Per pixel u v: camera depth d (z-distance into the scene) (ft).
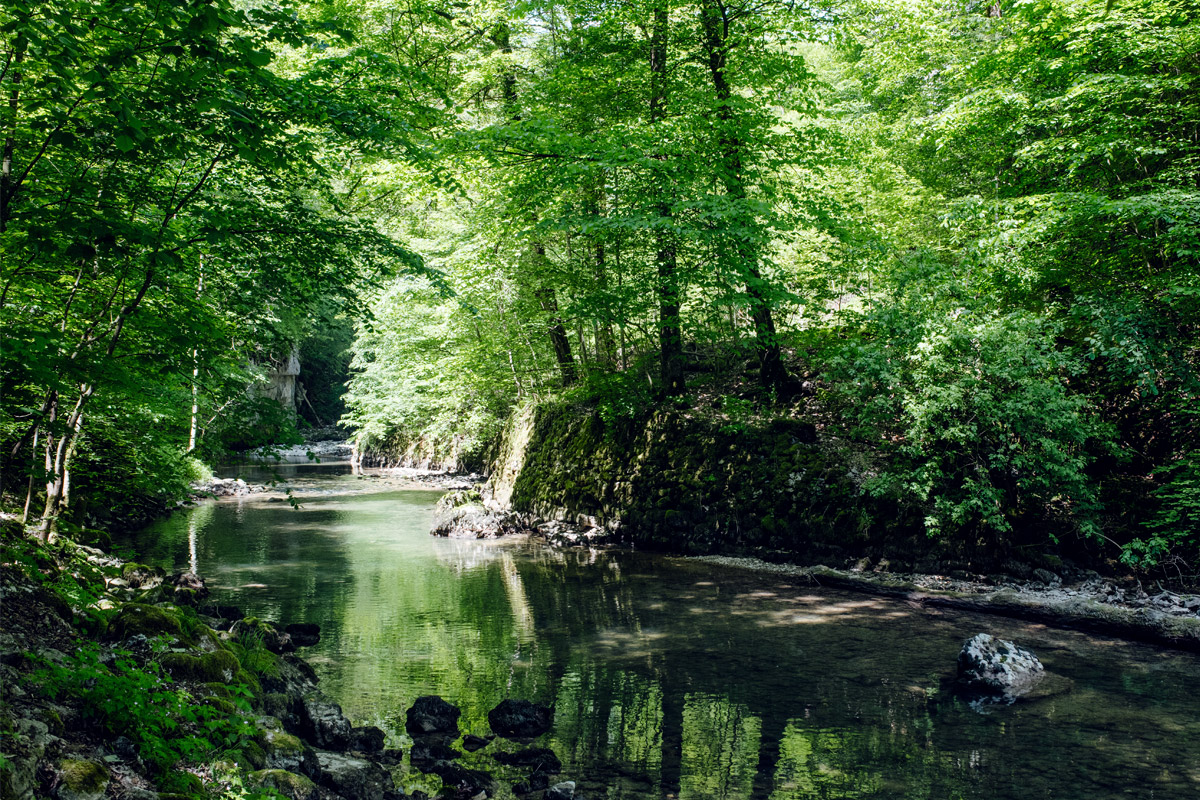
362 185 50.14
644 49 54.65
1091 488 37.63
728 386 60.08
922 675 27.09
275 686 23.22
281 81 21.72
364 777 18.04
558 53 62.85
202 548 53.16
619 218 44.45
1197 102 40.27
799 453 48.32
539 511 64.39
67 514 43.06
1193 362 37.52
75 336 27.04
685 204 42.04
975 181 56.08
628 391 60.34
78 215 18.29
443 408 93.30
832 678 26.86
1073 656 28.96
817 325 53.31
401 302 76.38
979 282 42.73
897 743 21.39
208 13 14.14
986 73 48.01
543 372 80.33
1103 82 38.09
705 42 51.75
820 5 50.34
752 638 31.86
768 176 50.44
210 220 21.93
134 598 28.84
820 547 44.29
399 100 31.89
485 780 19.30
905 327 40.86
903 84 62.08
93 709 14.87
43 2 13.79
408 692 25.82
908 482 41.63
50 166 19.30
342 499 84.23
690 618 35.12
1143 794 18.21
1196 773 19.29
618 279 55.88
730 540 49.16
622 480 57.88
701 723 23.04
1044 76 44.04
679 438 55.88
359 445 132.36
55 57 14.48
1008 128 44.98
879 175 56.03
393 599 39.14
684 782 19.20
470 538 59.06
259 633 27.91
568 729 22.74
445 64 60.39
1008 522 38.93
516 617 35.55
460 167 49.57
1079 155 38.42
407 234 69.05
